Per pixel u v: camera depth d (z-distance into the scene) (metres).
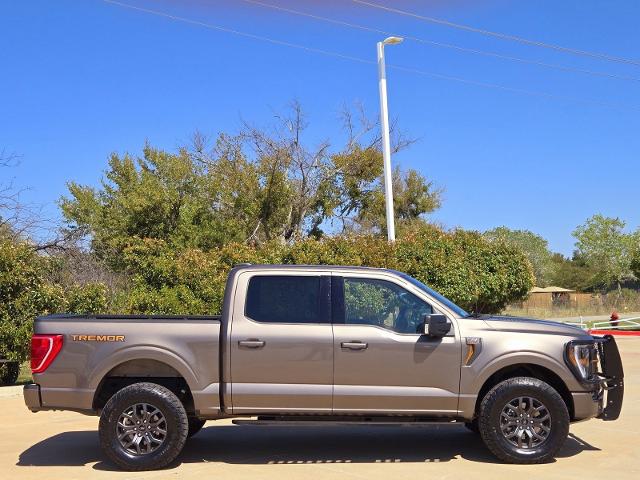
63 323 7.24
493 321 7.39
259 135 32.56
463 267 18.27
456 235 20.03
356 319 7.28
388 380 7.13
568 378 7.16
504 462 7.18
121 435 7.05
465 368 7.14
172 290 15.40
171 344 7.16
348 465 7.19
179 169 29.91
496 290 19.47
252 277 7.41
